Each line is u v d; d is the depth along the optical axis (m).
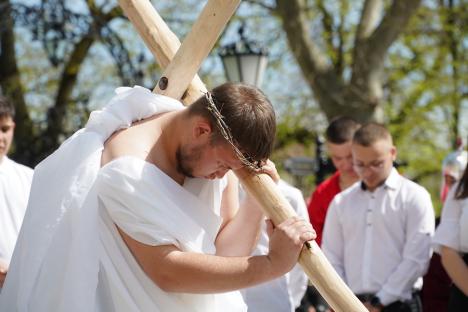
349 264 6.13
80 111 13.34
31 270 3.38
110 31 12.67
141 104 3.51
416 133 20.23
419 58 19.47
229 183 3.89
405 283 5.84
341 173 6.76
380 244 6.04
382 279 5.99
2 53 16.22
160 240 3.23
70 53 16.77
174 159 3.43
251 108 3.24
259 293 5.37
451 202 5.67
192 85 3.88
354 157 6.07
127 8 3.98
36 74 18.30
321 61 14.94
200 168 3.35
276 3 15.02
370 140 5.97
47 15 12.08
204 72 17.89
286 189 5.47
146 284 3.32
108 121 3.46
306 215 5.52
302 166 12.57
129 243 3.29
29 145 12.88
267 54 9.40
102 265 3.35
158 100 3.54
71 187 3.34
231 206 3.88
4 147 5.27
